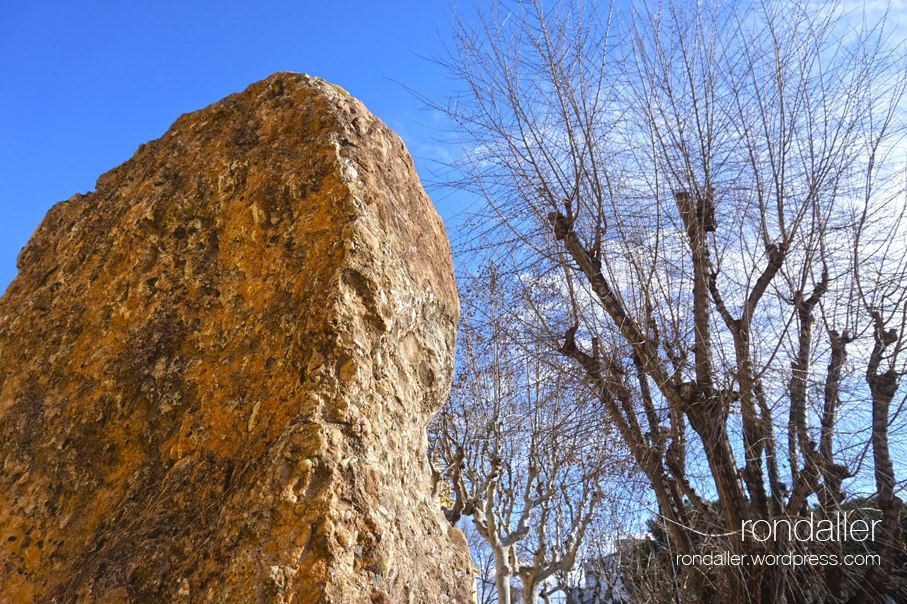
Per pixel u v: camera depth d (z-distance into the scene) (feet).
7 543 7.47
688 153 24.97
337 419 6.57
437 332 9.42
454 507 38.04
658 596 29.48
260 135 9.94
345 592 5.80
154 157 10.57
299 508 5.96
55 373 8.68
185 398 7.77
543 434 28.14
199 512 6.56
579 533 40.27
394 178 9.79
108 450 7.82
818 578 22.68
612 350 24.23
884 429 22.61
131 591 6.11
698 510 23.67
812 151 23.84
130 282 8.85
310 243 8.00
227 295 8.33
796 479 22.54
